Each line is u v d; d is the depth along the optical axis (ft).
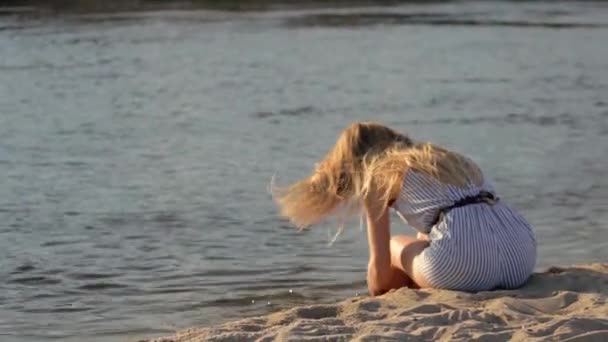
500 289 24.63
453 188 24.44
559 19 139.03
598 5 165.17
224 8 148.05
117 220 37.11
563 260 31.86
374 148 24.77
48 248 33.42
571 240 34.40
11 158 49.08
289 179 44.68
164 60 92.79
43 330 25.48
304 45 106.01
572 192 41.73
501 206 24.86
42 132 56.59
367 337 20.92
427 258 24.43
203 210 38.60
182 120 61.21
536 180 44.09
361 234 34.83
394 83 79.15
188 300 27.91
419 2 165.58
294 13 143.74
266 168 47.11
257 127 58.75
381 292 25.34
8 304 27.61
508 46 106.93
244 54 98.27
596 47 106.22
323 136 55.88
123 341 24.59
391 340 20.86
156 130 57.52
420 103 68.69
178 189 42.34
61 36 110.32
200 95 72.23
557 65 91.56
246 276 30.19
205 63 91.30
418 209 24.53
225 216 37.63
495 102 68.90
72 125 59.16
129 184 43.29
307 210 25.34
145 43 105.19
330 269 30.91
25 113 63.46
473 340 20.83
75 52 97.30
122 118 61.82
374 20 135.23
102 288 29.12
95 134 56.13
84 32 114.62
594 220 37.17
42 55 94.89
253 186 42.96
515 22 134.21
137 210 38.63
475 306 23.27
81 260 31.96
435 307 22.98
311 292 28.60
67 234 35.19
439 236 24.34
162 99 69.97
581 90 74.79
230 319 26.23
